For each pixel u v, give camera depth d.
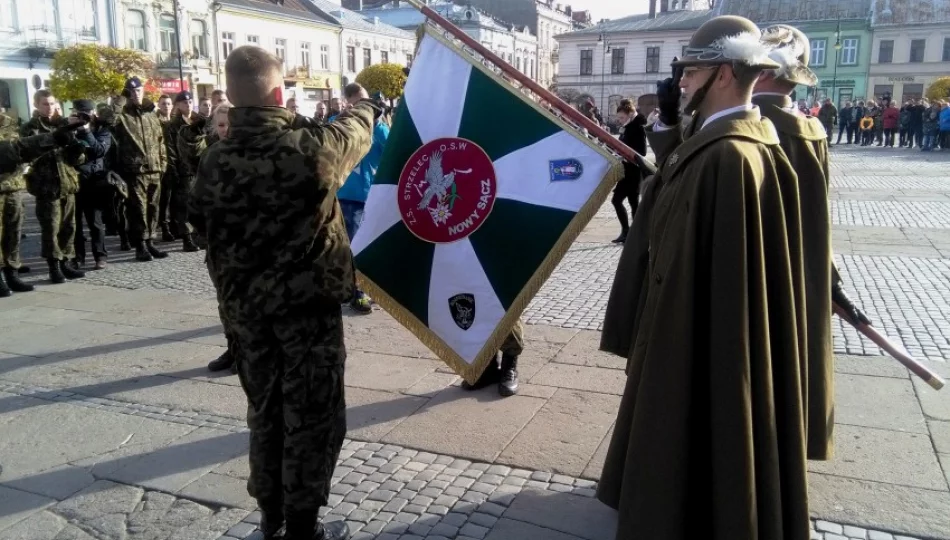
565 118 3.56
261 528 2.81
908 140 27.33
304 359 2.53
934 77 48.41
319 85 45.16
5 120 6.79
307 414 2.54
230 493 3.21
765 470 2.13
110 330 5.69
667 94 2.73
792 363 2.19
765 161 2.17
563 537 2.79
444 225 3.69
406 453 3.52
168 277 7.62
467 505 3.04
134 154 8.17
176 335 5.54
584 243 9.07
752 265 2.09
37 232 10.59
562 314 5.82
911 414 3.79
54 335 5.58
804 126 2.71
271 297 2.48
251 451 2.65
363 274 3.78
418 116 3.74
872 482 3.13
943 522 2.83
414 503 3.06
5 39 30.08
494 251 3.63
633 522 2.21
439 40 3.77
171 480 3.33
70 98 24.77
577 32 57.88
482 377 4.30
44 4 31.23
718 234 2.07
